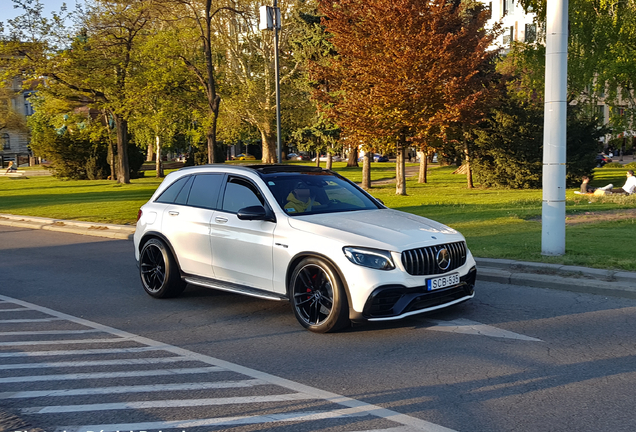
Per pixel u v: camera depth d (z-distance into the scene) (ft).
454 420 11.78
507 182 84.74
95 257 35.94
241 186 21.67
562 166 27.63
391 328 18.70
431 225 19.77
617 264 25.20
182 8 96.99
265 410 12.48
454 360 15.55
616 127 88.58
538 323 18.94
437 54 63.82
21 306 23.21
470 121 70.03
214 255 21.57
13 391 13.92
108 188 107.34
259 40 135.85
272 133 139.85
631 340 16.96
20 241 44.42
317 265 17.97
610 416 11.84
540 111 82.58
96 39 106.83
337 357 16.05
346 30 69.36
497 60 96.58
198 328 19.52
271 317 20.68
